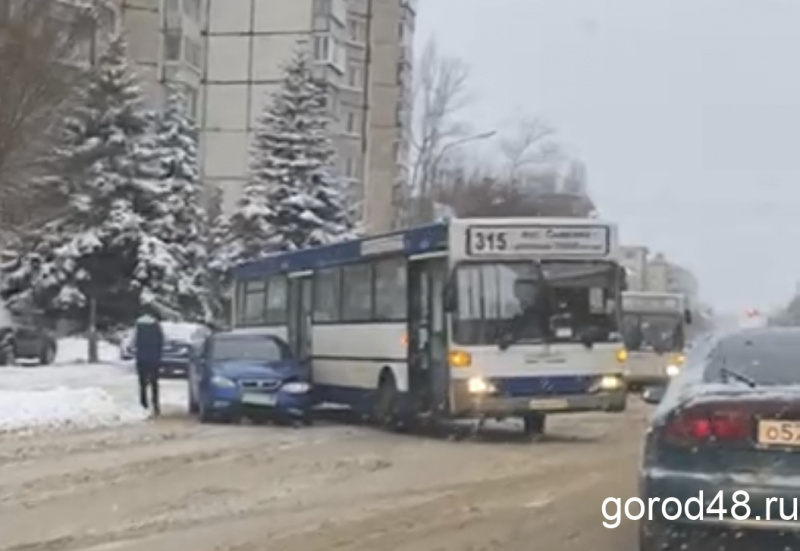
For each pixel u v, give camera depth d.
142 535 10.38
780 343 9.21
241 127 75.94
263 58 76.06
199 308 52.38
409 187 76.50
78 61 43.53
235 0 76.31
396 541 10.14
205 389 22.41
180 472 14.62
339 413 26.25
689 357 9.35
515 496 12.84
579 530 10.74
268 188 54.38
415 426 21.88
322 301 24.86
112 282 51.41
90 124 51.22
